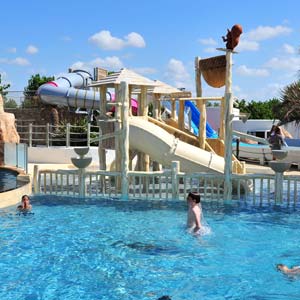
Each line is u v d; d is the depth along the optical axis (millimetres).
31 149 21953
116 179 12703
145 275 6352
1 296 5547
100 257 7203
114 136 12891
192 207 9047
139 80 14016
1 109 20609
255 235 8656
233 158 14547
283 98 23484
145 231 8906
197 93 17375
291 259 7160
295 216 10359
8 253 7391
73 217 10172
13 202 11617
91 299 5477
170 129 15617
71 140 23453
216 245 7941
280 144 15883
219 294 5668
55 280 6129
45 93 27453
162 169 17984
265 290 5797
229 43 11969
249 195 12992
